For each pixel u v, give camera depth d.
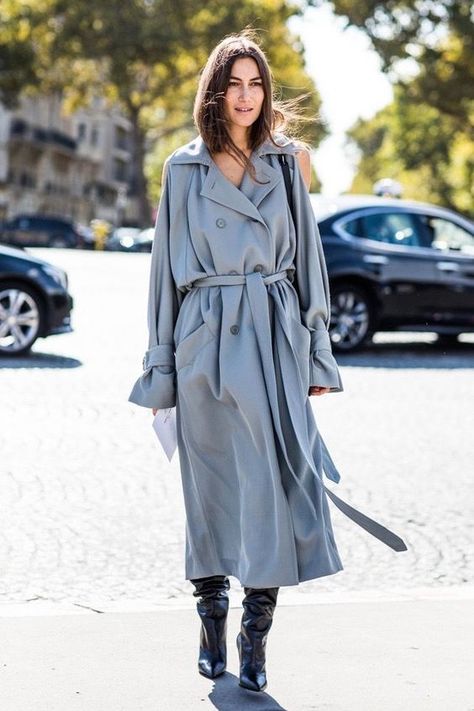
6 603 5.84
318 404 12.47
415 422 11.52
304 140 4.94
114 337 18.36
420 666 4.96
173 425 4.94
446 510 8.08
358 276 17.00
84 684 4.70
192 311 4.71
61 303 15.62
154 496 8.22
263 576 4.55
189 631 5.38
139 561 6.70
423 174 85.81
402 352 18.00
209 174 4.64
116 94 78.69
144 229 78.25
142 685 4.70
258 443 4.60
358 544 7.25
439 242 17.69
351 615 5.67
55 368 14.44
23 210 91.75
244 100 4.59
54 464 9.11
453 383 14.47
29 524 7.39
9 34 67.31
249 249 4.63
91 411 11.48
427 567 6.77
